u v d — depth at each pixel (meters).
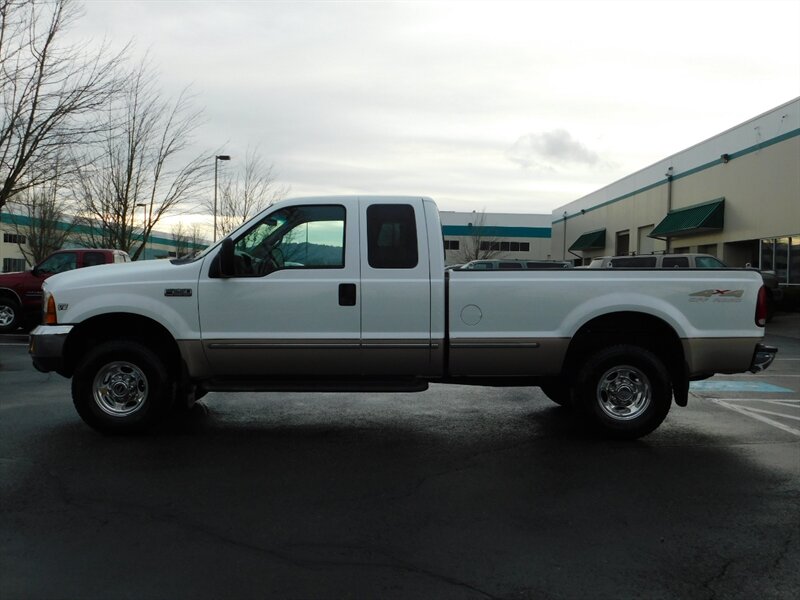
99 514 4.10
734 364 5.81
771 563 3.51
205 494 4.50
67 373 5.95
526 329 5.73
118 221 22.59
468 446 5.80
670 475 5.00
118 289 5.70
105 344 5.80
